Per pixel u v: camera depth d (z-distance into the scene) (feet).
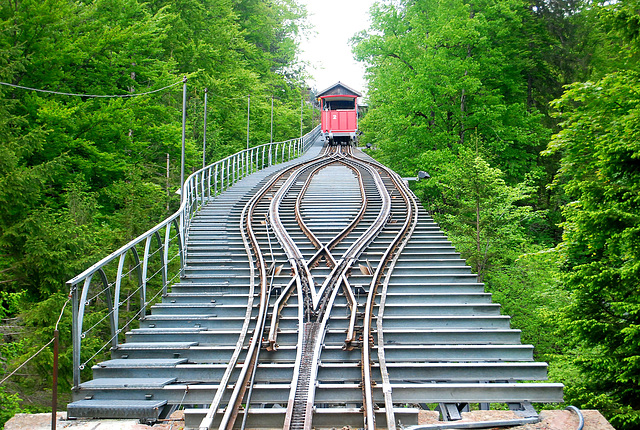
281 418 22.04
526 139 96.37
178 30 110.52
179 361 27.84
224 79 122.21
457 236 72.13
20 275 41.19
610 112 34.14
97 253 45.62
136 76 88.17
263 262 39.73
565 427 21.79
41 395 37.91
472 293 35.09
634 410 30.94
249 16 186.80
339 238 47.62
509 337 29.78
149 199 61.57
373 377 25.44
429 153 92.32
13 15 58.59
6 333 39.27
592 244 33.71
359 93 142.31
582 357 35.09
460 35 92.48
